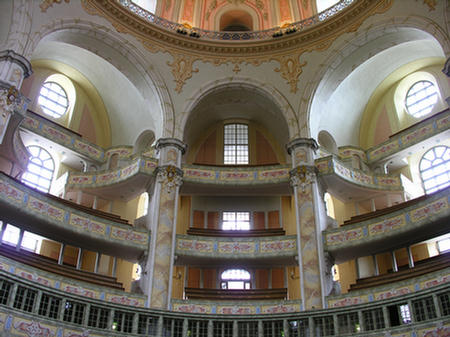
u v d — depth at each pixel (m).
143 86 27.09
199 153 31.00
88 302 16.98
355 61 26.50
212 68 27.66
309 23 27.94
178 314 18.48
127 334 17.39
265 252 23.62
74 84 30.14
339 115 30.00
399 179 26.86
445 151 27.22
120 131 30.78
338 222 27.67
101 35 25.11
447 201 19.89
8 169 23.30
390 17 24.19
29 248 25.14
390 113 30.06
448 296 15.43
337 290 22.28
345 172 25.45
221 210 29.05
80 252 22.73
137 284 22.62
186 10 29.98
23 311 15.08
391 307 17.06
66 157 28.33
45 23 22.56
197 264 24.89
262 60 27.77
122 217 27.47
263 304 21.33
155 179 24.69
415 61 28.84
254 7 30.62
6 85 19.56
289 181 25.52
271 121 30.53
